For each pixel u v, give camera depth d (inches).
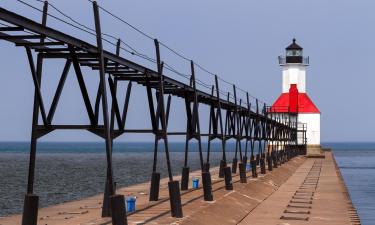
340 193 1844.2
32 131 746.2
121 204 773.9
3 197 2191.2
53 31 649.0
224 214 1229.1
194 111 1307.8
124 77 1008.2
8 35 639.8
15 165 4869.6
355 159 7790.4
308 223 1213.7
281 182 2274.9
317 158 4515.3
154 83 1122.0
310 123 4729.3
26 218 745.0
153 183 1325.0
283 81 4923.7
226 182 1603.1
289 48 4899.1
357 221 1245.7
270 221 1231.5
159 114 1203.9
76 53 743.1
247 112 2201.0
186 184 1566.2
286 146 3848.4
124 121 995.9
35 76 709.3
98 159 6481.3
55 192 2415.1
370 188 2955.2
